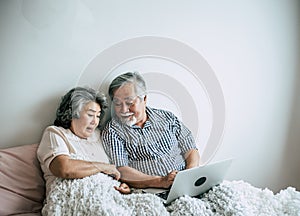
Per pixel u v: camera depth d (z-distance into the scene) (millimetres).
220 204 1625
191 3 2193
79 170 1648
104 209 1498
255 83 2373
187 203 1603
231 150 2398
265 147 2459
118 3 2047
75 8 1971
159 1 2129
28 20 1911
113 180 1758
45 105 1991
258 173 2480
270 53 2367
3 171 1762
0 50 1896
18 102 1953
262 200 1699
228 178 2438
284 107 2443
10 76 1925
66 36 1978
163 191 1774
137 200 1587
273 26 2344
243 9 2285
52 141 1763
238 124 2385
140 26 2111
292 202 1662
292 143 2494
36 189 1799
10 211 1702
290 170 2520
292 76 2420
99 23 2027
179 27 2189
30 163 1823
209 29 2248
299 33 2383
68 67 2004
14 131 1969
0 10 1872
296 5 2354
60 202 1572
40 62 1955
